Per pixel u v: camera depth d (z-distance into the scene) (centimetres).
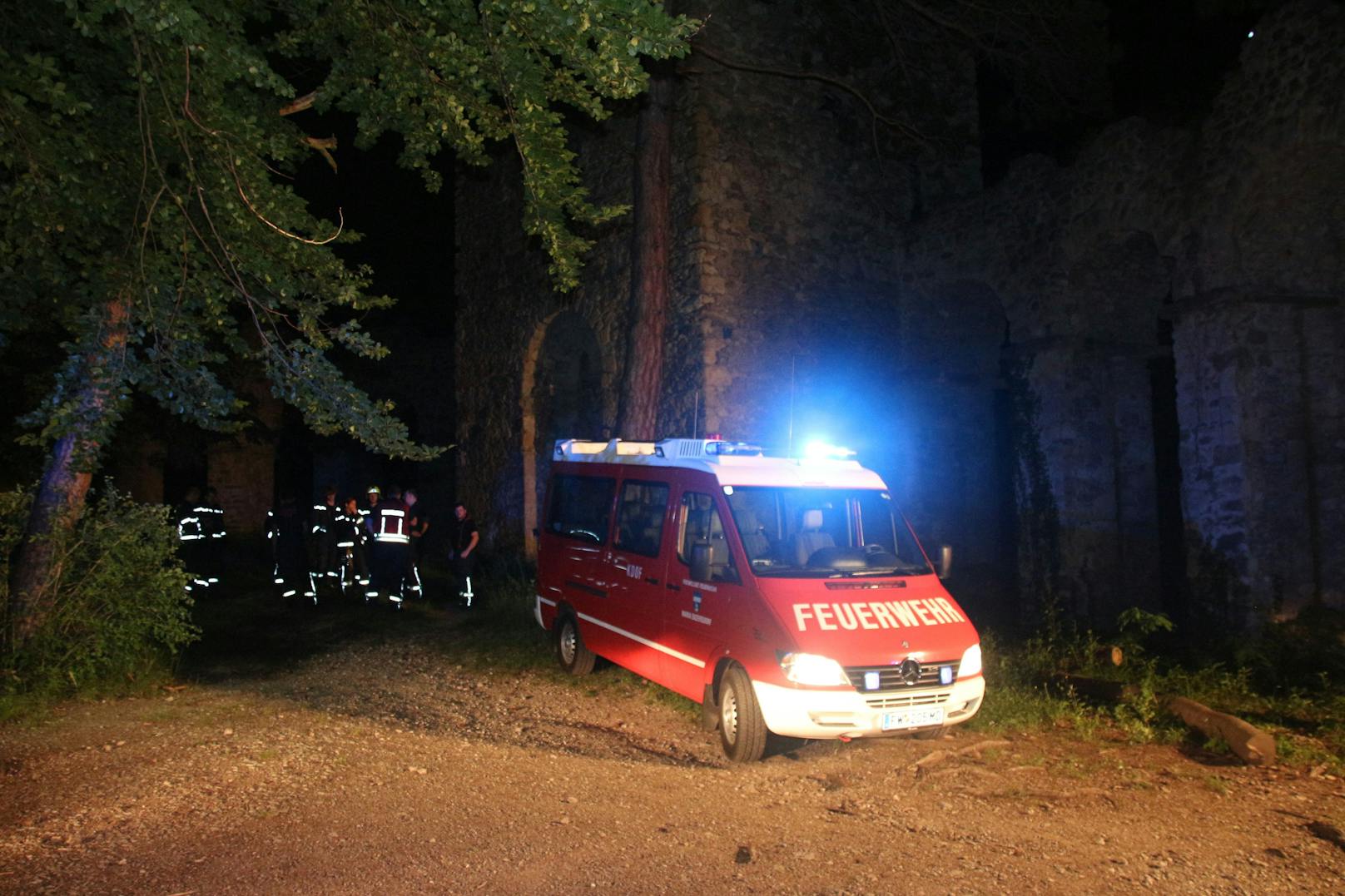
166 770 543
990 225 1253
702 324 1225
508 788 520
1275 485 891
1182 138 977
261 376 1861
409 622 1194
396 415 2416
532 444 1611
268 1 707
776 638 564
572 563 864
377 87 705
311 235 718
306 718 691
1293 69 848
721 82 1262
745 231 1269
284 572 1356
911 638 573
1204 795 522
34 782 520
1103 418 1123
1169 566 1157
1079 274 1129
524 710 746
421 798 498
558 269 646
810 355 1314
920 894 385
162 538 851
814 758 600
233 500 2508
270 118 768
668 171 1187
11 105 567
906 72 1430
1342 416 912
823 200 1348
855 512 689
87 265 658
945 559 663
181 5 482
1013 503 1406
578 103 616
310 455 2673
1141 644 955
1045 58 1312
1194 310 941
